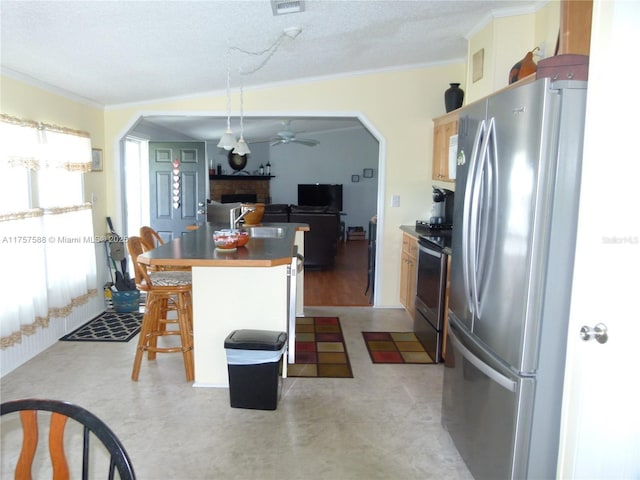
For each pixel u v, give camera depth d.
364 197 11.34
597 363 1.51
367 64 4.44
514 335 1.78
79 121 4.20
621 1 1.39
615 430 1.46
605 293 1.47
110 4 2.23
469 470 2.19
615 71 1.41
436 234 4.15
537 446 1.79
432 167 4.86
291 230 4.04
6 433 2.46
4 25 2.37
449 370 2.46
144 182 6.51
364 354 3.68
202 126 7.25
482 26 3.51
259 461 2.26
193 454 2.31
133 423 2.59
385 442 2.45
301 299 4.69
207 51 3.29
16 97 3.23
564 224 1.67
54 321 3.79
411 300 4.46
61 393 2.93
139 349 3.11
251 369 2.70
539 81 1.62
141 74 3.70
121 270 4.81
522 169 1.73
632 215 1.36
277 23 2.86
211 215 5.49
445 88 4.78
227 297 2.95
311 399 2.90
